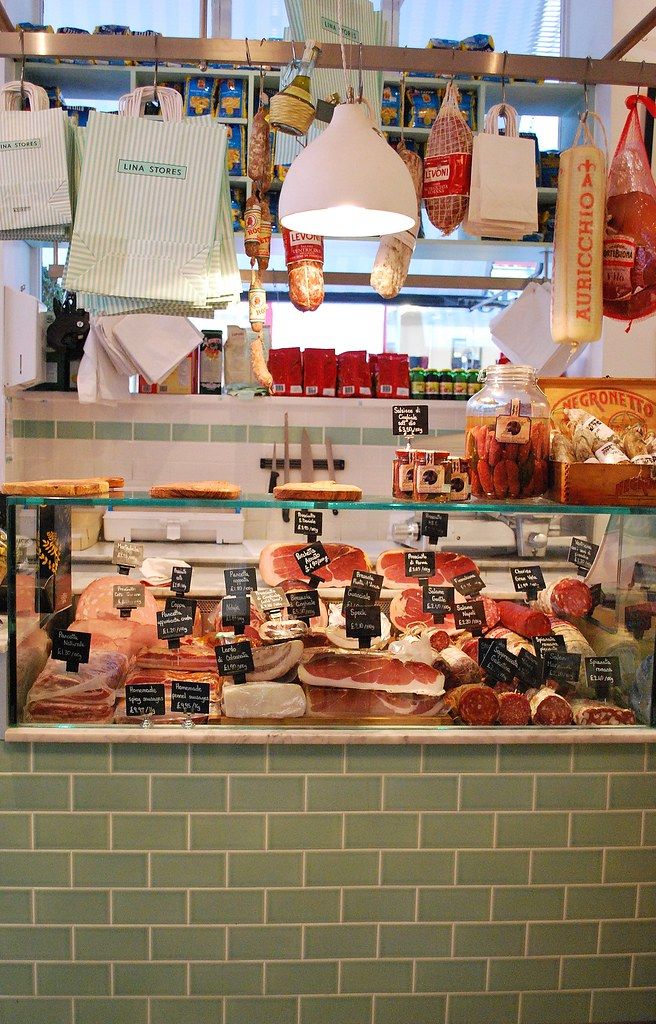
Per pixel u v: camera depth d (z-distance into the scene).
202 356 4.37
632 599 2.30
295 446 4.61
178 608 2.28
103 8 4.61
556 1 4.73
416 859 2.19
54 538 2.38
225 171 2.44
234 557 3.64
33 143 2.35
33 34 2.33
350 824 2.17
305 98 2.23
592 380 2.53
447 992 2.23
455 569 2.96
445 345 4.81
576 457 2.28
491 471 2.23
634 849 2.24
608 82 2.46
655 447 2.26
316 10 2.62
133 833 2.14
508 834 2.21
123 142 2.38
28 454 4.51
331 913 2.19
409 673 2.27
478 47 4.11
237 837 2.16
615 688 2.34
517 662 2.31
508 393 2.25
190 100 4.19
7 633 2.17
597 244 2.39
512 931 2.23
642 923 2.26
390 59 2.38
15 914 2.15
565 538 2.74
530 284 4.22
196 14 4.62
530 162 2.47
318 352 4.30
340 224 2.18
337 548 3.02
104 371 4.08
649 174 2.48
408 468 2.27
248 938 2.18
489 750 2.18
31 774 2.12
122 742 2.11
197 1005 2.19
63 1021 2.18
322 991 2.21
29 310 4.04
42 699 2.17
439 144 2.49
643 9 4.22
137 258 2.39
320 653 2.29
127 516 3.96
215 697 2.27
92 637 2.38
